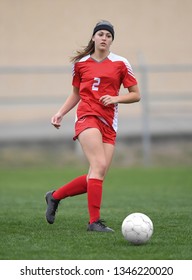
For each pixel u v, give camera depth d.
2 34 81.94
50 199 26.62
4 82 80.44
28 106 80.06
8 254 21.28
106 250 21.69
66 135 71.44
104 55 25.66
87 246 22.31
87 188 25.30
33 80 80.44
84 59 25.73
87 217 30.06
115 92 25.69
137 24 82.56
